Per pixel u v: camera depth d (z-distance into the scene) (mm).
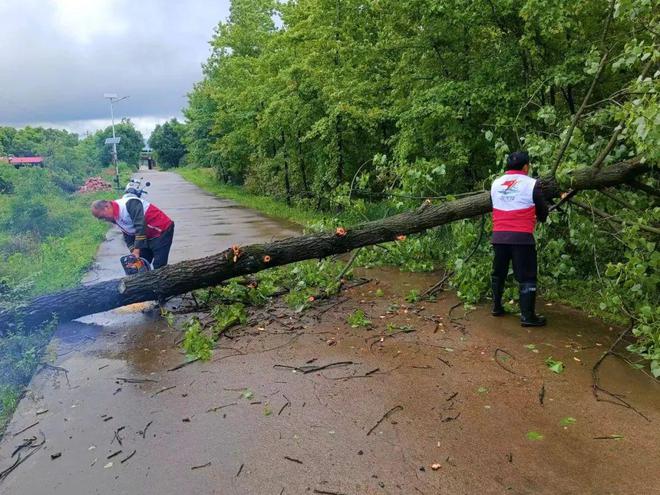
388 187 8383
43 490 2814
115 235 12602
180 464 2984
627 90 4895
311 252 5758
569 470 2803
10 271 7336
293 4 15422
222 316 5441
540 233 5828
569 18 6730
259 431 3289
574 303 5520
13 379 4188
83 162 28375
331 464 2918
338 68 12477
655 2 4910
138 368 4371
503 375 3963
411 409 3490
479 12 7820
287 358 4430
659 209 4668
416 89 9227
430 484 2719
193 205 19656
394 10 9133
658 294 5016
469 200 5879
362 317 5223
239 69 21172
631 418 3314
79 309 5168
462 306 5691
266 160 19328
